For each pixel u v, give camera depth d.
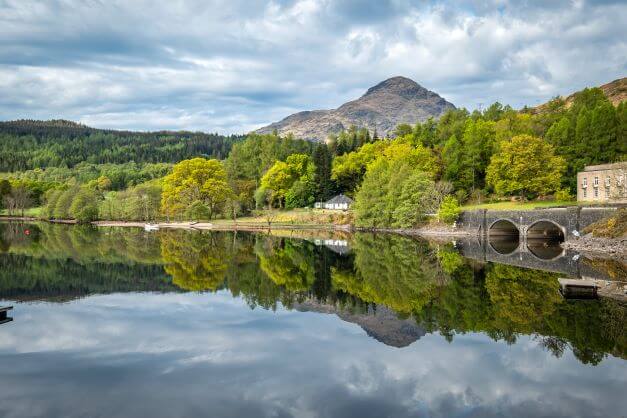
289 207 167.12
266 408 20.94
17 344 29.41
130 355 27.52
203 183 162.12
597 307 36.81
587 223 71.94
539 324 32.88
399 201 115.56
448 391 22.77
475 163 127.56
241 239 102.88
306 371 25.19
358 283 49.72
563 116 136.25
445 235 103.56
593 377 24.22
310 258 69.75
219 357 27.25
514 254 69.94
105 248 82.62
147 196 167.62
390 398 21.97
